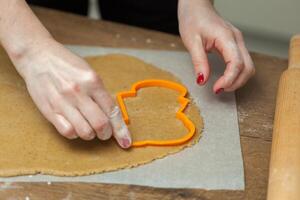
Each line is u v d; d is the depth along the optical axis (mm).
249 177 568
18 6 625
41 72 585
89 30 785
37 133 594
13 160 560
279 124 580
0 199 530
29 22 619
